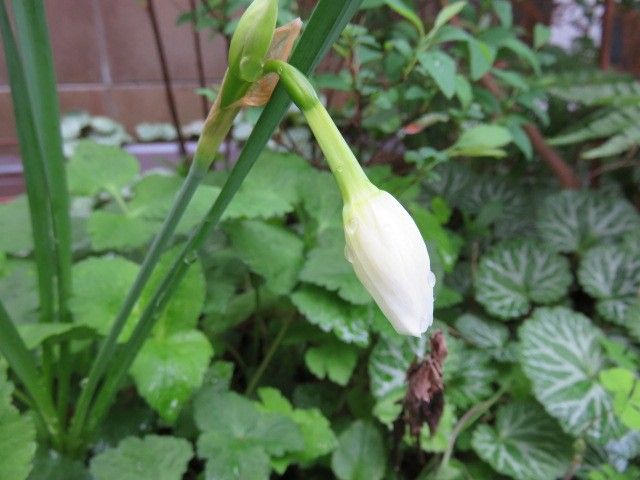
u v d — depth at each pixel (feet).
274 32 0.24
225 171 0.65
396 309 0.23
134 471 0.43
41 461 0.44
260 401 0.59
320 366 0.56
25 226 0.58
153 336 0.49
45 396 0.46
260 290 0.63
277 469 0.47
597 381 0.58
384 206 0.23
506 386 0.61
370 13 0.71
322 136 0.24
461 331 0.66
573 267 0.80
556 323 0.63
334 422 0.59
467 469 0.58
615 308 0.69
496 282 0.72
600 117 0.81
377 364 0.58
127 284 0.50
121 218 0.55
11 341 0.40
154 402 0.44
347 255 0.25
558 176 0.85
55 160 0.43
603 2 0.89
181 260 0.35
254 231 0.57
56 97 0.41
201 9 0.73
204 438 0.46
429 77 0.62
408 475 0.59
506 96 0.79
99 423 0.49
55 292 0.53
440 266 0.61
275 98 0.26
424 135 0.83
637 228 0.76
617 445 0.56
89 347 0.54
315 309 0.53
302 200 0.62
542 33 0.71
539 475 0.55
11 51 0.35
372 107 0.73
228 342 0.65
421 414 0.48
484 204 0.87
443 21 0.56
